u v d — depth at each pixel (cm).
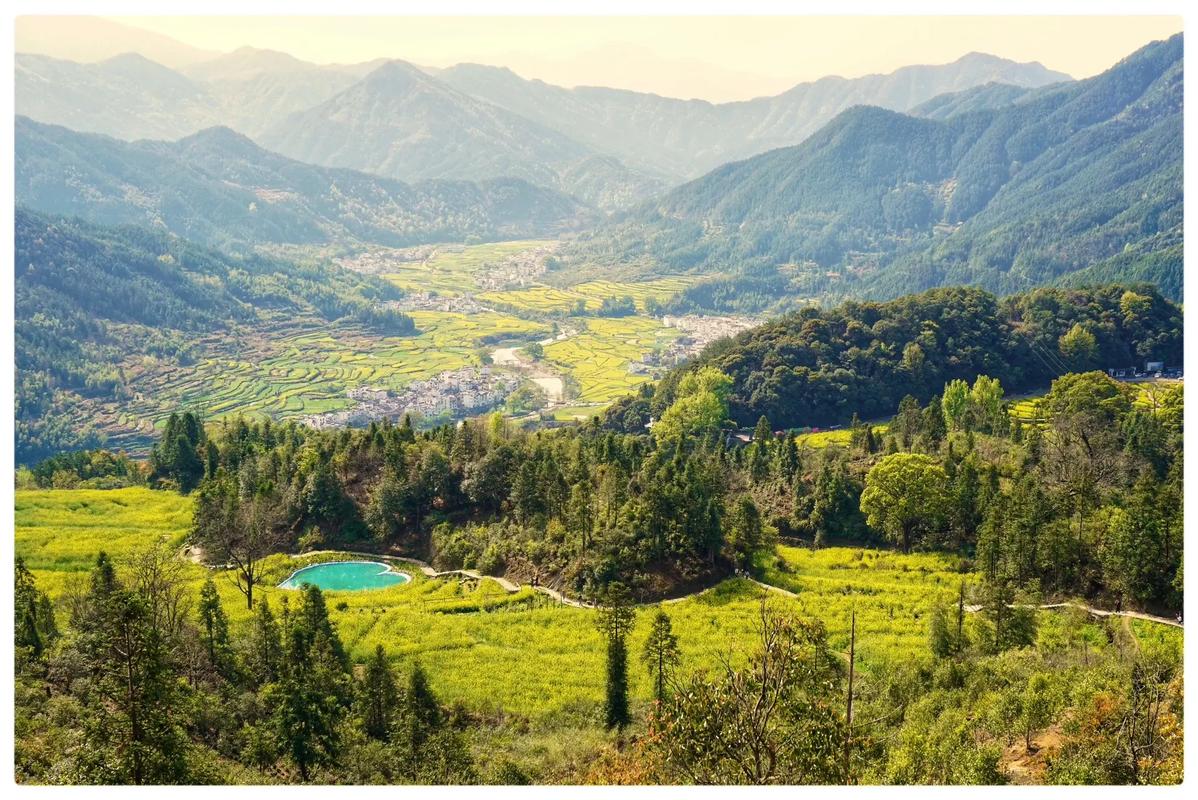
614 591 9119
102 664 6550
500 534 12800
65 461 17838
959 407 17838
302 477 14250
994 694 7188
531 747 7681
